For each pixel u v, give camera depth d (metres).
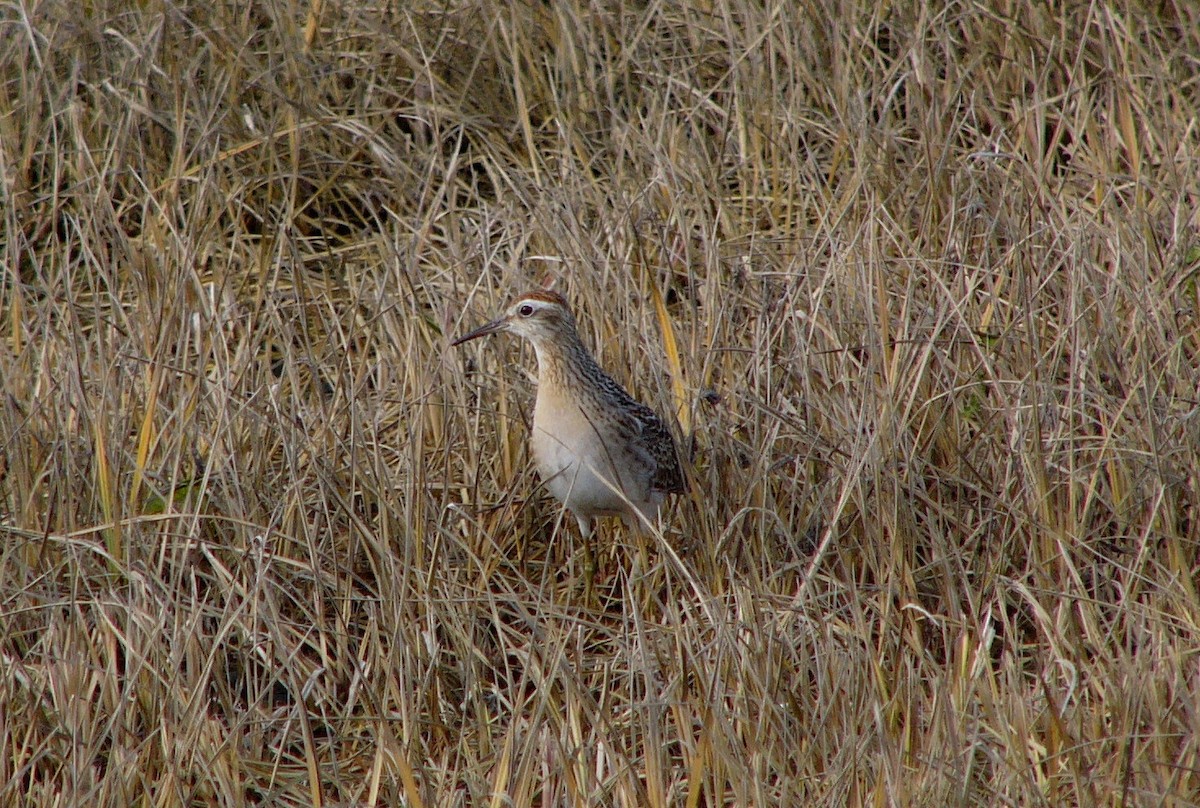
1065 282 12.80
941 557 10.45
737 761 8.96
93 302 13.33
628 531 11.71
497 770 9.33
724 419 11.77
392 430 12.50
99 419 10.91
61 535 10.61
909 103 14.99
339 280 14.10
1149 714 9.23
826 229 13.14
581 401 11.05
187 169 14.74
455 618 10.38
